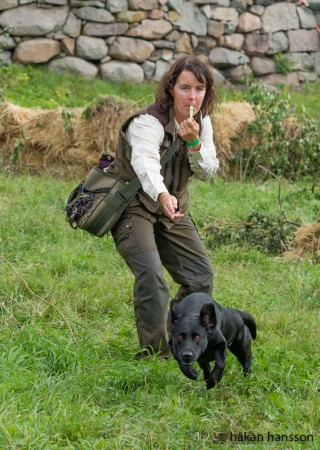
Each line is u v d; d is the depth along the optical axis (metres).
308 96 20.84
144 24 19.72
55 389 6.33
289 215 12.63
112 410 6.14
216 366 6.07
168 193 6.65
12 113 15.22
